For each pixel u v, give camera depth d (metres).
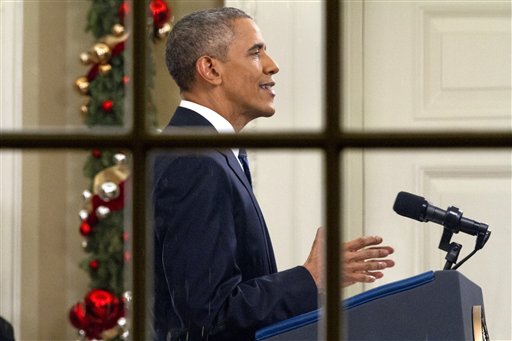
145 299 3.01
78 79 8.77
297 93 8.23
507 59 8.25
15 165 9.66
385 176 8.26
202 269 4.91
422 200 5.47
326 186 2.92
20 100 9.54
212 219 4.95
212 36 5.51
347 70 8.35
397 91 8.32
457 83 8.27
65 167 9.73
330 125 2.91
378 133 2.89
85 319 8.99
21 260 9.70
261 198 8.14
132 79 3.00
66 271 9.76
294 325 4.19
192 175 4.95
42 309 9.79
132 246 3.01
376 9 8.31
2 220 9.73
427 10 8.27
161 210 4.95
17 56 9.52
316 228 8.16
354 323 4.14
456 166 8.21
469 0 8.23
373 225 8.27
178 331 4.95
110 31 8.76
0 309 9.75
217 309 4.91
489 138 2.85
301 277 4.99
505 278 8.06
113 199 8.95
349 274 4.85
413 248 8.13
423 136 2.88
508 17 8.24
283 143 2.92
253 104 5.53
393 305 4.16
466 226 5.41
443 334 4.12
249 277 5.07
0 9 9.47
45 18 9.48
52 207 9.74
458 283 4.15
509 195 8.19
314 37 8.23
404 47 8.30
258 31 5.57
